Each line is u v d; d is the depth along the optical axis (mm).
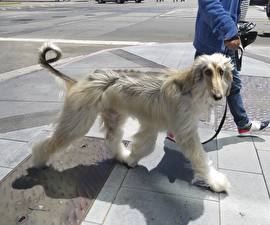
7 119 5391
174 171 3998
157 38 13141
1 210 3387
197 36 4129
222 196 3574
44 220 3252
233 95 4523
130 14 23391
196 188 3701
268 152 4406
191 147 3479
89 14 23609
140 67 8258
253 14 23844
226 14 3582
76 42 12297
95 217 3293
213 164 4141
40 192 3658
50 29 15664
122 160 4156
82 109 3676
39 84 7043
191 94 3273
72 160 4230
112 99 3705
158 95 3469
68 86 3828
